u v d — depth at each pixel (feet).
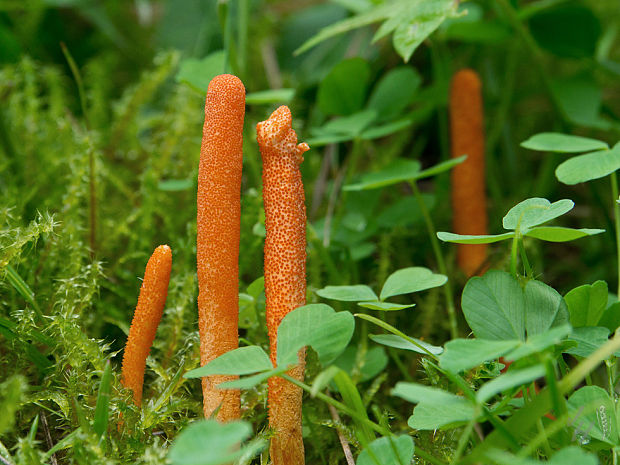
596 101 0.79
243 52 0.76
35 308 0.54
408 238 0.74
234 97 0.45
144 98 0.85
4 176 0.74
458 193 0.69
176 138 0.80
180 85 0.84
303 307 0.45
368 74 0.75
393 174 0.66
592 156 0.55
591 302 0.49
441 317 0.66
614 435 0.44
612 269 0.74
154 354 0.59
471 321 0.45
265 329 0.59
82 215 0.68
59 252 0.60
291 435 0.47
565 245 0.83
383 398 0.60
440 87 0.84
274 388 0.46
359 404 0.45
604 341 0.47
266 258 0.46
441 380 0.52
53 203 0.69
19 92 0.87
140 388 0.50
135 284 0.65
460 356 0.41
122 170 0.82
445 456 0.49
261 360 0.44
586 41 0.80
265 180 0.45
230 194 0.45
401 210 0.71
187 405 0.51
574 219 0.85
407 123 0.69
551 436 0.46
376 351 0.60
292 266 0.45
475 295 0.46
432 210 0.77
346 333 0.44
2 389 0.48
